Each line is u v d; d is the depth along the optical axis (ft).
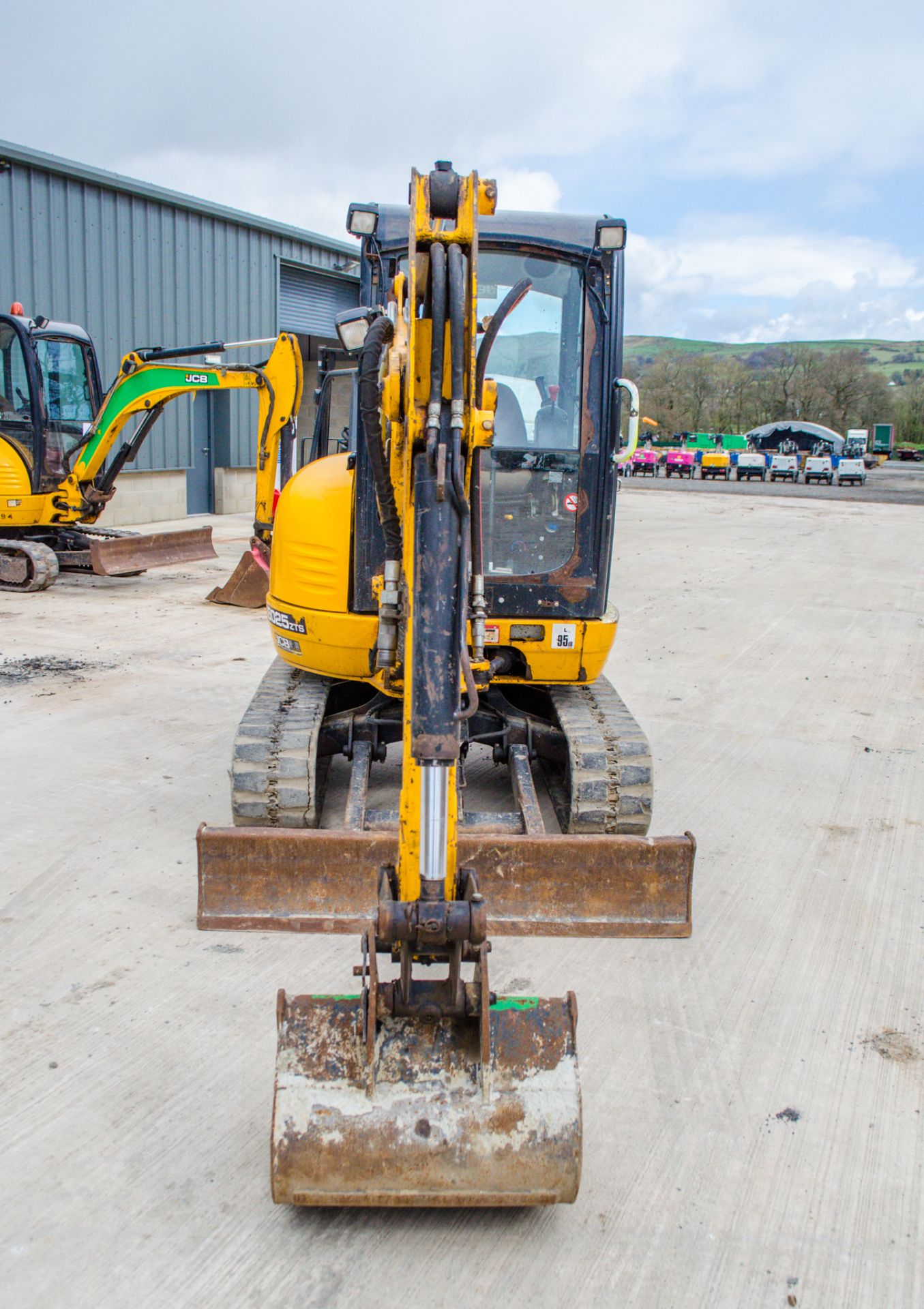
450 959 8.05
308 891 12.65
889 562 51.19
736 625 33.96
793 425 173.06
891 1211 8.83
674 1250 8.32
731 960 12.77
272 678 17.20
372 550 14.19
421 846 7.96
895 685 26.81
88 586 37.60
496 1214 8.63
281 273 65.10
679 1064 10.69
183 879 14.24
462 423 8.17
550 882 12.64
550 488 14.34
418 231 8.37
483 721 16.20
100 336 50.80
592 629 14.52
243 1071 10.27
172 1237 8.25
